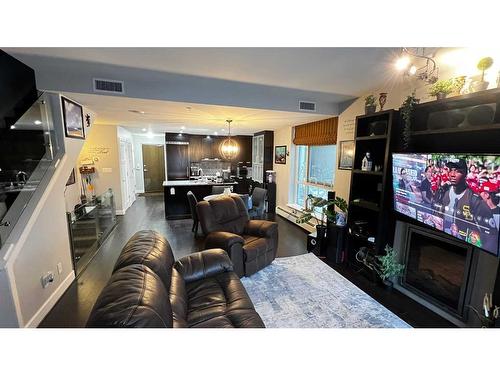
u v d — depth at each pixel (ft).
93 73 8.46
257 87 10.12
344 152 12.19
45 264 7.56
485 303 5.64
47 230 7.72
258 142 21.74
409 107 7.48
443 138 7.22
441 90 6.64
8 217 6.84
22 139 7.68
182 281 6.41
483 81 5.88
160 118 14.40
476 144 6.43
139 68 7.92
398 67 7.56
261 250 9.73
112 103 10.16
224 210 10.80
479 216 5.29
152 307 3.44
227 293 6.37
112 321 2.97
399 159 7.71
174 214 18.57
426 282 7.82
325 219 13.33
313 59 7.07
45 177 8.10
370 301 8.02
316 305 7.79
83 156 17.78
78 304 7.92
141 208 21.44
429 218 6.73
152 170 29.17
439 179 6.30
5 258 5.95
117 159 18.58
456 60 6.95
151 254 5.56
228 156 20.30
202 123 16.62
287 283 9.09
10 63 7.10
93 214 12.14
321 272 9.96
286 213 17.84
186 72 8.30
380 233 8.86
